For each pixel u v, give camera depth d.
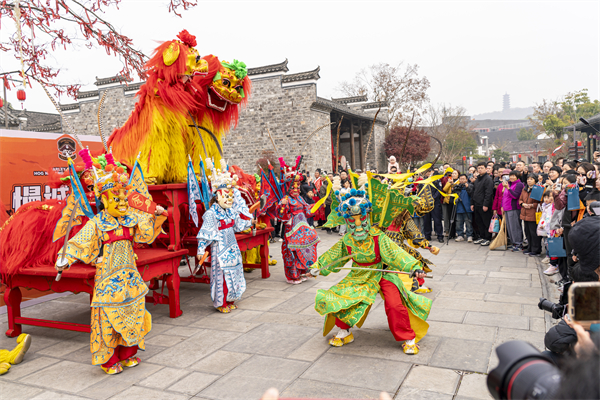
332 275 7.03
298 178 6.48
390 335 4.19
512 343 0.92
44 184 5.82
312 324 4.59
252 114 21.77
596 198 4.74
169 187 5.04
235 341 4.16
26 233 4.41
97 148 6.56
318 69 20.88
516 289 5.59
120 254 3.67
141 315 3.70
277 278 6.89
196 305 5.57
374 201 3.81
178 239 5.14
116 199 3.64
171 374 3.48
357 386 3.12
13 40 5.05
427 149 27.94
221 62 5.94
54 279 4.25
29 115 24.91
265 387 3.17
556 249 5.77
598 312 1.01
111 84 22.58
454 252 8.45
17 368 3.74
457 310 4.81
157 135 5.42
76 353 4.10
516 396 0.82
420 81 28.02
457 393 2.97
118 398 3.10
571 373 0.75
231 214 5.29
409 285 5.61
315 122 21.41
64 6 4.97
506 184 8.45
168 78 5.25
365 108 27.53
